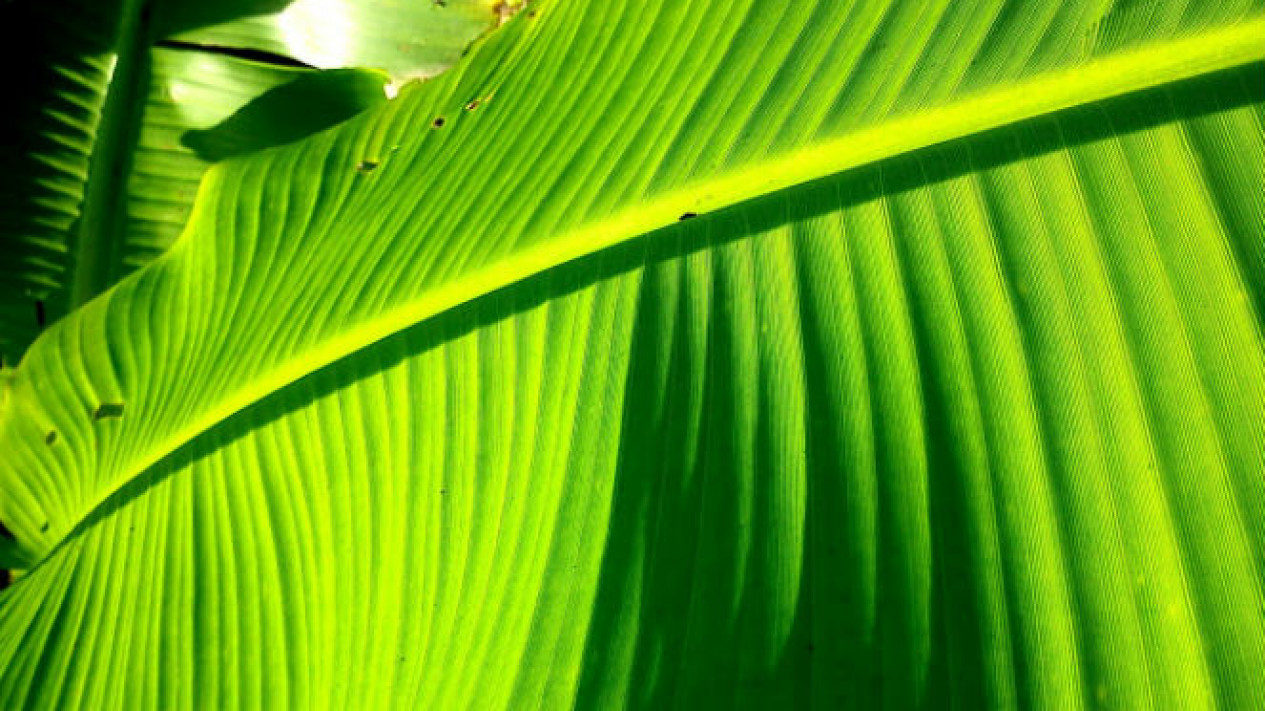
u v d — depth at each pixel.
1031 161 0.81
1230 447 0.77
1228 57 0.79
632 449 0.83
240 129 1.24
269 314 0.95
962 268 0.81
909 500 0.79
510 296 0.87
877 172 0.82
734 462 0.81
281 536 0.89
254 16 1.28
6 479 1.03
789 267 0.83
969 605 0.77
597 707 0.80
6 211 1.18
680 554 0.80
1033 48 0.81
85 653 0.90
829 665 0.77
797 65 0.86
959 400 0.79
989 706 0.76
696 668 0.79
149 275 1.01
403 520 0.86
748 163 0.85
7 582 1.08
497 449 0.85
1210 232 0.78
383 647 0.85
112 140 1.21
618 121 0.90
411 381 0.88
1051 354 0.79
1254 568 0.75
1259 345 0.77
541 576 0.82
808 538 0.79
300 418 0.90
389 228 0.93
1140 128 0.80
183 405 0.94
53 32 1.19
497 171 0.92
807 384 0.81
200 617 0.89
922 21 0.84
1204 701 0.75
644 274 0.85
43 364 1.00
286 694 0.87
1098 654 0.76
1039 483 0.78
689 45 0.90
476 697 0.82
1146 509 0.77
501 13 1.42
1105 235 0.79
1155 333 0.78
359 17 1.35
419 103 1.00
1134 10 0.80
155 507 0.92
